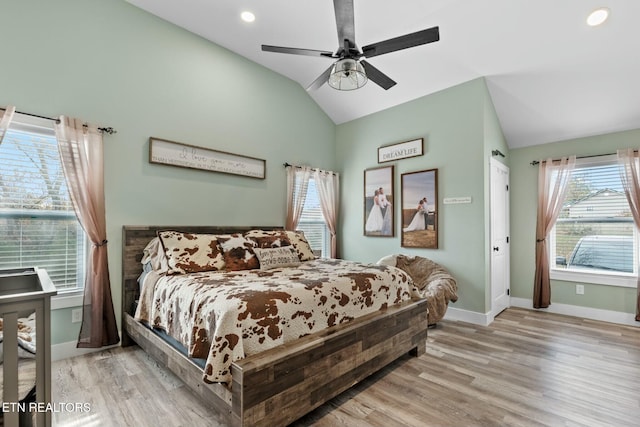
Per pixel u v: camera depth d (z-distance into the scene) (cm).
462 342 307
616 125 370
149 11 323
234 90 397
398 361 263
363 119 500
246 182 408
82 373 237
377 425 178
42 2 263
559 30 294
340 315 216
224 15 326
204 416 184
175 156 339
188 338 189
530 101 380
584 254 403
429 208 413
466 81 382
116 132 300
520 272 448
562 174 410
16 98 249
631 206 360
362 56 249
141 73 318
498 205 413
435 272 387
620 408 195
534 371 245
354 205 512
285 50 251
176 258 268
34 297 114
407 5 296
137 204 312
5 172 249
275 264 300
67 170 265
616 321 372
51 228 269
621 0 258
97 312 272
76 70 279
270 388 160
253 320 171
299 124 480
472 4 293
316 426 177
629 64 301
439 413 189
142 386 218
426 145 421
